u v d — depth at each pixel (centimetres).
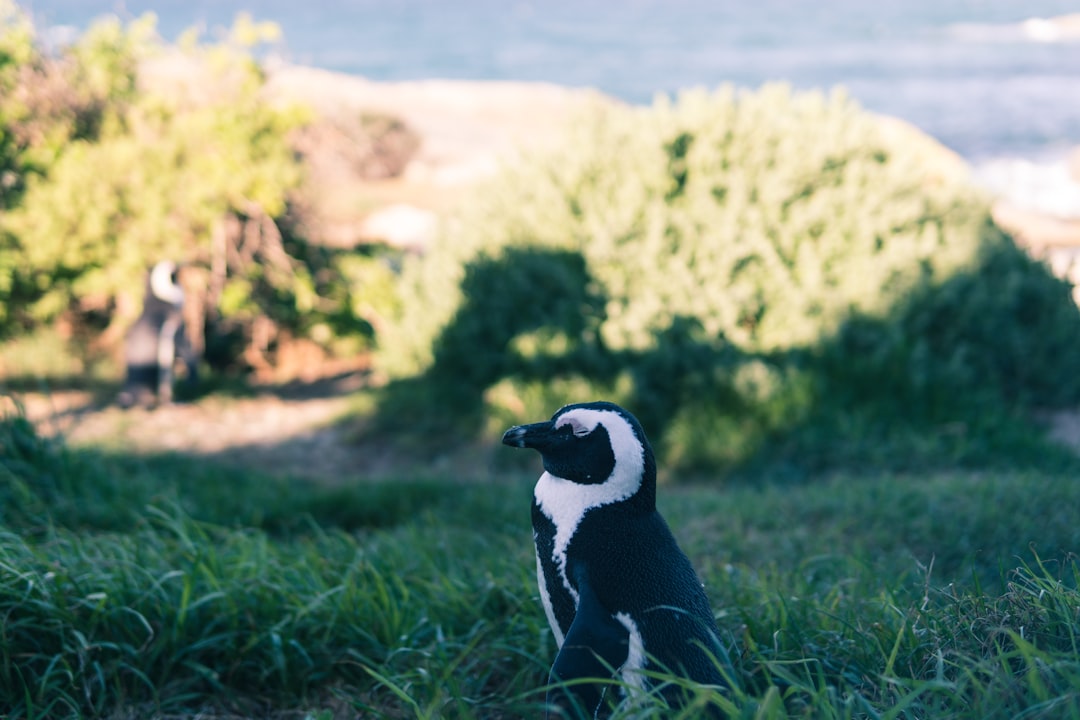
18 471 554
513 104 3716
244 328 1326
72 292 1272
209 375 1214
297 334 1356
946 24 11012
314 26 11369
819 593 364
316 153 1473
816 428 786
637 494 246
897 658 257
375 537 545
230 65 1260
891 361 833
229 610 336
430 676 301
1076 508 486
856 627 290
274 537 607
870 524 523
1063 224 2114
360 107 2620
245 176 1216
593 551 241
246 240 1293
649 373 862
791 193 905
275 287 1312
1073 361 866
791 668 272
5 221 1173
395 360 1036
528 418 853
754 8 13975
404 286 1054
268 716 314
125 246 1198
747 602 337
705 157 930
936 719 201
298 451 920
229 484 722
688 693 221
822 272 882
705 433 809
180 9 13700
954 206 927
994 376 847
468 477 820
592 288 912
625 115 1013
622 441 243
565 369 897
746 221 888
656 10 13925
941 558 452
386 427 944
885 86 5859
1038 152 3409
